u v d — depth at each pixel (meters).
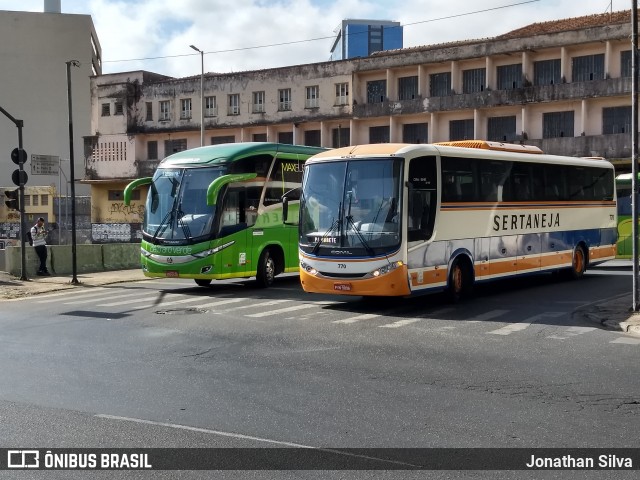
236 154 18.88
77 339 11.91
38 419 6.95
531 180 18.42
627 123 41.31
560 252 19.69
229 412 7.18
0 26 79.94
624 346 10.85
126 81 60.34
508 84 45.28
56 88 81.00
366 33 120.81
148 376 8.93
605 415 7.04
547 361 9.74
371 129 50.94
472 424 6.73
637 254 13.88
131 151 59.97
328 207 14.84
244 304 16.16
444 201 15.23
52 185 76.06
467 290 16.11
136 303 16.81
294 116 53.25
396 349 10.65
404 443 6.14
